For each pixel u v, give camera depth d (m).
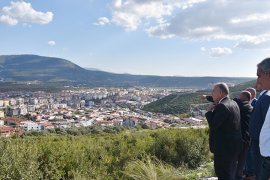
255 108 3.88
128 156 8.27
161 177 6.60
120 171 7.02
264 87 3.41
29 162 5.12
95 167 6.67
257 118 3.81
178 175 7.11
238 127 5.37
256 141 3.84
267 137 3.34
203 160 9.53
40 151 6.00
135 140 11.78
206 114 5.42
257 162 3.87
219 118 5.22
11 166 4.83
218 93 5.48
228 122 5.25
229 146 5.25
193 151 9.41
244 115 6.13
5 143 5.15
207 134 11.28
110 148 9.36
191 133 11.05
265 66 3.36
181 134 10.31
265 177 3.33
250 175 6.41
